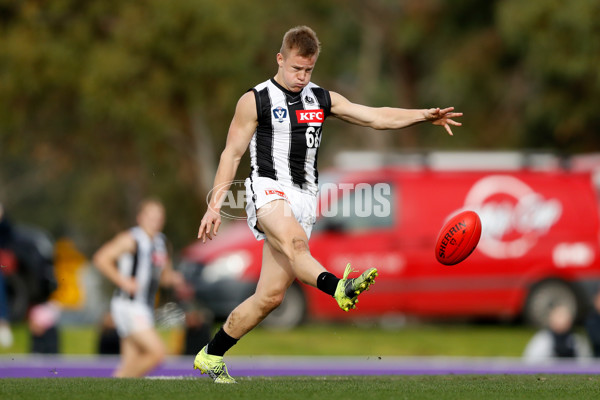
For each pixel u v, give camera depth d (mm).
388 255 51594
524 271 52500
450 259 20719
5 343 49438
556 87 79375
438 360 44938
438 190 52469
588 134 82438
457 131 91375
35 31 74062
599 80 73750
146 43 73062
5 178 155625
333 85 104125
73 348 49969
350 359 45250
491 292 52375
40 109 77562
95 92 72188
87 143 82375
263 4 88875
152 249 35156
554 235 52719
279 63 20031
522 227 52719
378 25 100500
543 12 73688
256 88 20047
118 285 34812
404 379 22219
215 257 50250
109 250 34844
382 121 20641
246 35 78000
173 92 75812
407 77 100875
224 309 49719
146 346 34719
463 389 19141
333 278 18422
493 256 52500
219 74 75938
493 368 33375
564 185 53094
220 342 21000
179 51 74000
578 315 52500
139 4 74625
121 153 84438
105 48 73562
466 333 53688
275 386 19688
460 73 85500
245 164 53750
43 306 43594
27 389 18984
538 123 83750
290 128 20047
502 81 86312
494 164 53156
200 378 22406
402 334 52688
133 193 108750
